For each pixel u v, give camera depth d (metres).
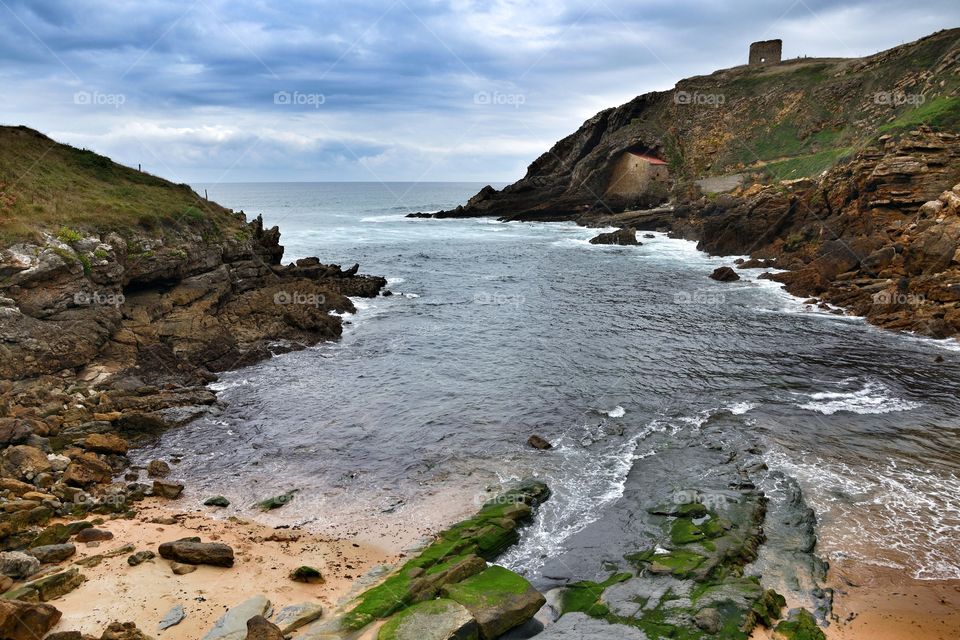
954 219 42.19
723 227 67.75
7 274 25.88
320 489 19.56
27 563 14.15
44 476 18.77
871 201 50.62
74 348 26.00
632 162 104.75
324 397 27.22
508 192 119.00
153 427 23.47
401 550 16.25
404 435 23.44
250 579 14.70
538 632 12.88
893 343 34.22
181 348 29.55
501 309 44.19
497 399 26.98
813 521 17.33
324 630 12.30
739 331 37.38
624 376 29.72
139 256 31.98
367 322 40.16
